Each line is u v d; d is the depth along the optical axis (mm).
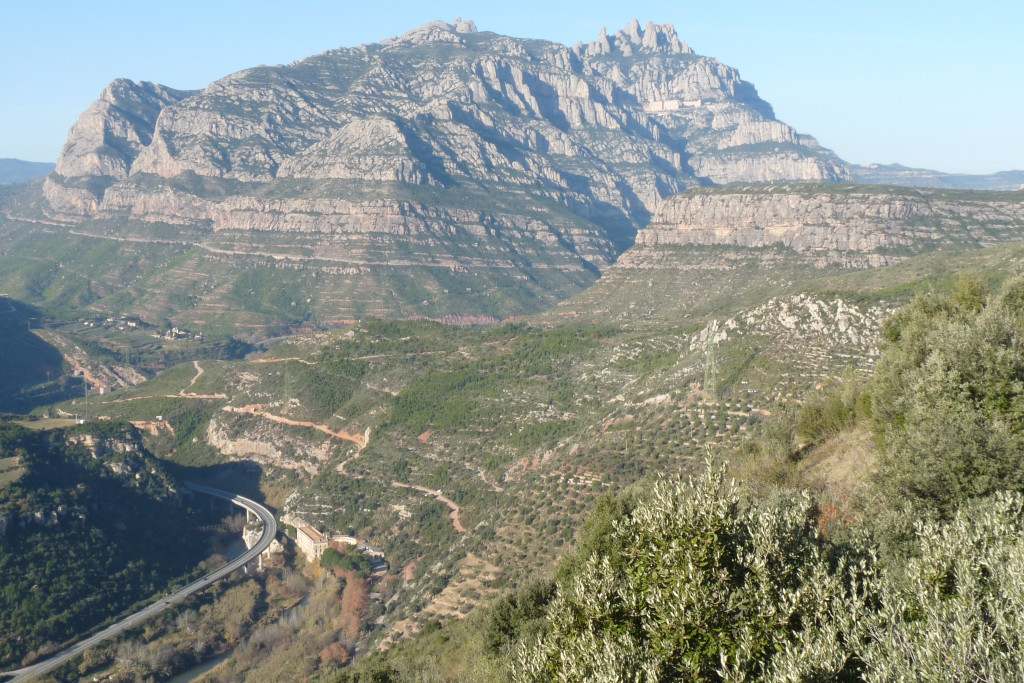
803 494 25516
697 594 20297
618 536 25297
